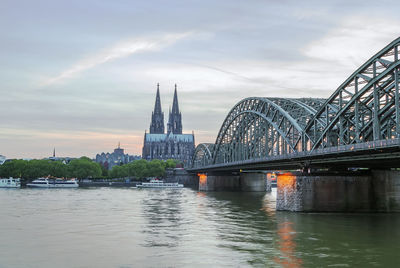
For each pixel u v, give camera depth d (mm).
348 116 73750
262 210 88688
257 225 65500
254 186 178750
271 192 170625
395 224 64438
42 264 42219
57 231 60750
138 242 52531
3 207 94500
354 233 57156
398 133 56344
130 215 80188
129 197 133375
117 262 42875
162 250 48000
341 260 43125
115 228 63562
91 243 52062
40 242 52656
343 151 64812
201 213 83625
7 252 47250
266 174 180000
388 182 78938
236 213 83000
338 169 81812
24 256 45438
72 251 47688
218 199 124938
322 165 81188
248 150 126438
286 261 42750
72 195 140625
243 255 45375
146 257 44781
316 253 46125
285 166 103875
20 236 56750
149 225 66562
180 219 73938
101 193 156625
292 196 80312
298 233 57562
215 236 56250
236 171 171625
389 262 42344
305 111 95000
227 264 41750
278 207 84938
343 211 77688
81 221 71312
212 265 41438
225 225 65938
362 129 69000
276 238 54375
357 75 67188
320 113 80062
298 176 79375
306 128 85062
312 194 78188
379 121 65062
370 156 63594
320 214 76188
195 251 47406
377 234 56406
